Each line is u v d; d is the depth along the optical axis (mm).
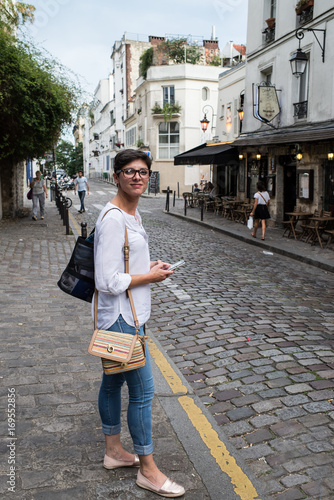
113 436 2541
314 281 8078
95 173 78250
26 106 11617
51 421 3016
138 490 2387
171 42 36375
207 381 3846
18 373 3705
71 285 2381
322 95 12789
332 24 12172
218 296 6641
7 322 4949
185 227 16031
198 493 2398
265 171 16547
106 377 2465
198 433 2951
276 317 5613
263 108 14719
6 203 14422
